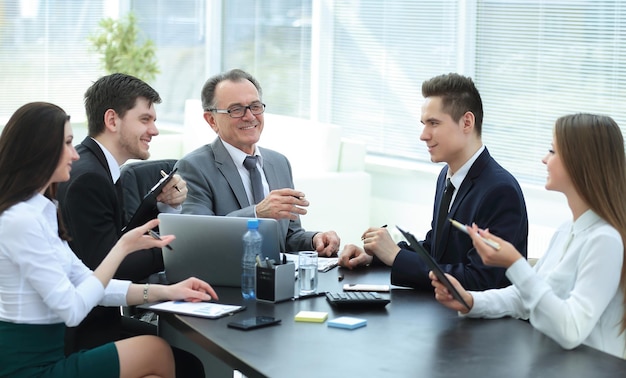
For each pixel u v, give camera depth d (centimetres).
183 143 784
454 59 632
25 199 271
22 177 270
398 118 683
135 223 338
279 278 296
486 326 268
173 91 925
